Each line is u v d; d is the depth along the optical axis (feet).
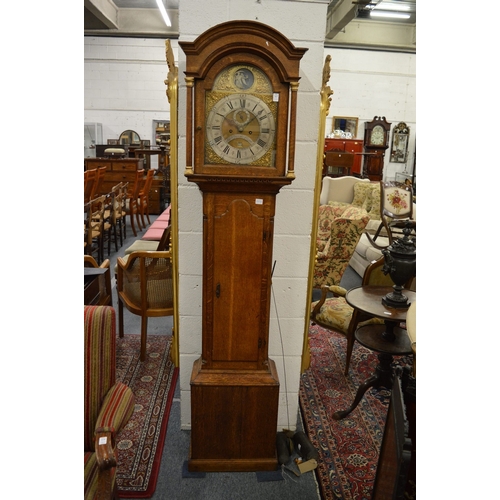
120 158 25.26
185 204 6.72
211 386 6.32
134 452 7.09
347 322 9.48
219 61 5.32
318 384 9.39
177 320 7.20
